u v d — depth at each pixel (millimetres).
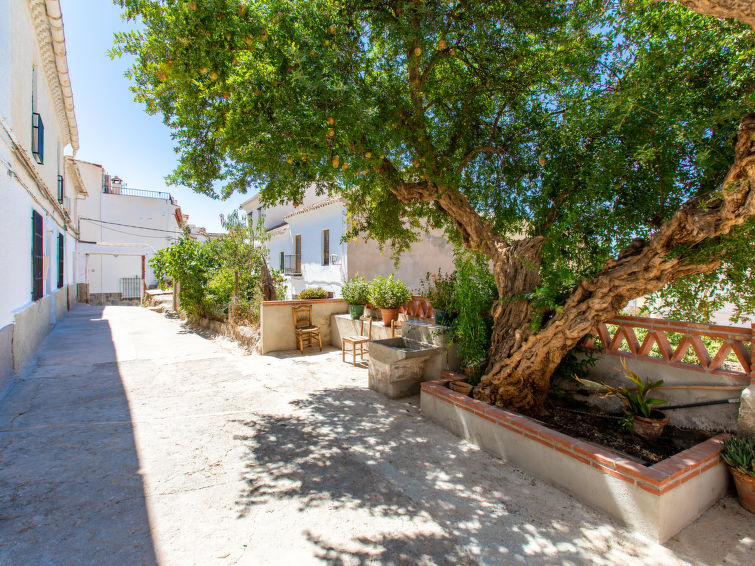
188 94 4629
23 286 7453
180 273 13945
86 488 3432
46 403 5594
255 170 5254
